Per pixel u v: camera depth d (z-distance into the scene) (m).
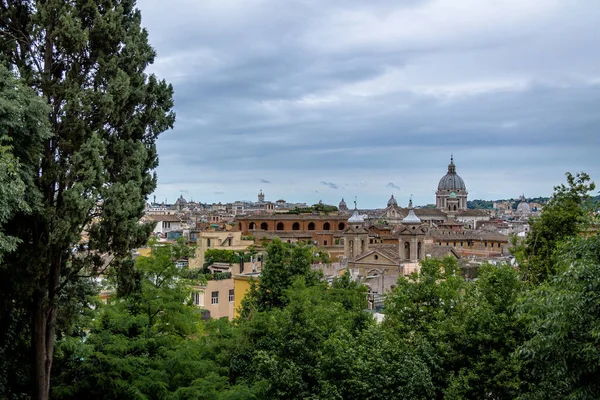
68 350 38.50
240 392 35.75
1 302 31.81
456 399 32.94
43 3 32.53
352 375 34.25
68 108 31.16
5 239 27.42
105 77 33.25
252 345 42.19
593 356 25.12
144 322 40.66
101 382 36.97
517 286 38.50
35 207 29.59
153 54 37.19
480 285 40.75
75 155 30.84
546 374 28.91
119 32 34.22
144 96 34.91
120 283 34.50
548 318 26.36
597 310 26.09
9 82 28.17
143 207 34.69
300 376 35.31
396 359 35.22
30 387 36.00
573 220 48.88
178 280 47.59
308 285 51.72
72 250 37.72
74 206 29.91
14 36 32.44
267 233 194.38
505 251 172.88
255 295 51.47
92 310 41.09
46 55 32.69
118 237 31.95
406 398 32.53
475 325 36.41
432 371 35.94
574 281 27.17
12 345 35.62
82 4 33.19
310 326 37.81
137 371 38.00
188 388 35.91
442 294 41.16
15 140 29.02
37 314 33.41
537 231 50.94
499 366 34.00
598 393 25.84
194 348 40.25
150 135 36.56
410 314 41.28
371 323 44.19
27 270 30.45
